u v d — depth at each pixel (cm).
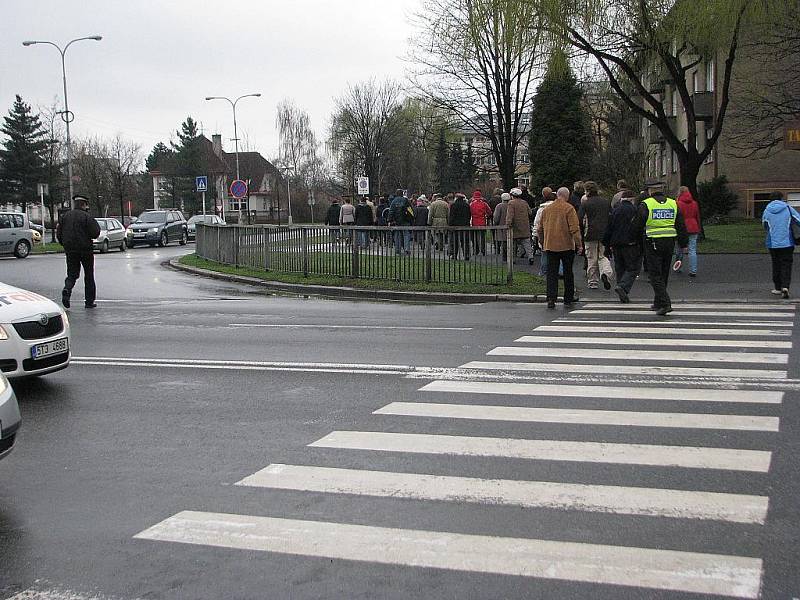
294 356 975
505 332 1129
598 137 5481
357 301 1631
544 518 454
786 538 422
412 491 502
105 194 6869
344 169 6925
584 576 383
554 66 2266
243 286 2000
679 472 526
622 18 2186
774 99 3112
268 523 457
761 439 594
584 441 596
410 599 365
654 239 1259
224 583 387
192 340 1123
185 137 9288
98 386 833
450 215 2381
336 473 539
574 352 955
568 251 1394
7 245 3156
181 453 596
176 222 4488
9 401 529
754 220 3569
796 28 2345
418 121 4456
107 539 444
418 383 804
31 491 528
